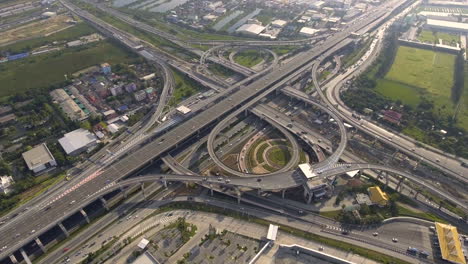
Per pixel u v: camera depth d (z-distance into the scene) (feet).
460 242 632.79
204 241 649.20
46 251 645.10
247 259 615.98
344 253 624.59
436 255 623.77
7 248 611.88
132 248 643.45
